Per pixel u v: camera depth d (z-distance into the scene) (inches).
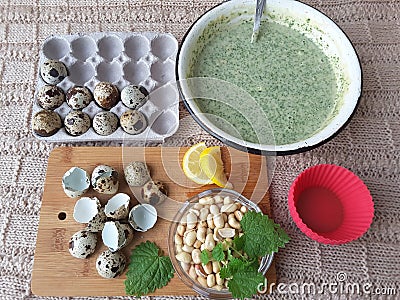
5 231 11.3
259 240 10.6
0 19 13.8
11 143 12.2
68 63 13.0
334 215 11.3
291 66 12.7
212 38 12.9
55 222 11.2
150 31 13.7
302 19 12.8
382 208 11.6
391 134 12.4
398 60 13.4
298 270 11.0
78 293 10.6
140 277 10.6
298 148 10.6
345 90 12.0
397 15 14.0
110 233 10.7
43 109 12.3
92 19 13.8
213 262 10.8
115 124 12.1
